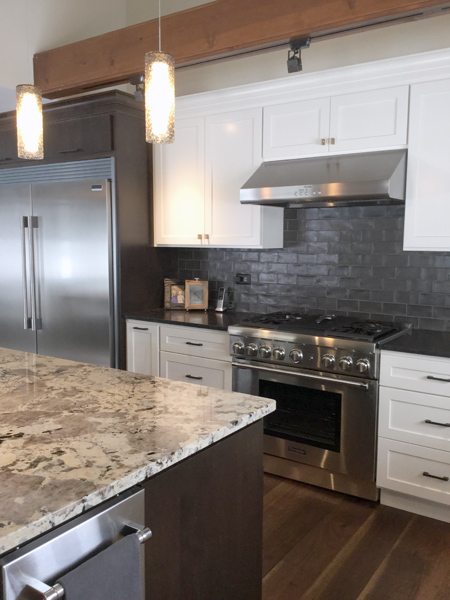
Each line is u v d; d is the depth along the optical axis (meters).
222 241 3.67
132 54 3.23
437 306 3.21
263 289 3.89
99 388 1.81
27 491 1.06
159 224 3.98
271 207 3.58
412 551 2.45
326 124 3.16
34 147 1.92
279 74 3.72
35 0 3.68
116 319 3.81
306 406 3.05
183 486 1.37
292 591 2.17
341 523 2.69
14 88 3.60
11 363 2.19
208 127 3.65
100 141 3.74
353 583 2.22
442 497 2.64
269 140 3.39
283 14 2.70
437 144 2.81
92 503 1.06
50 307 4.04
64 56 3.53
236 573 1.62
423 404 2.65
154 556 1.29
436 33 3.14
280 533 2.59
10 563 0.95
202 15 2.95
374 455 2.84
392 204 3.23
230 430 1.46
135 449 1.27
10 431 1.39
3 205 4.19
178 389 1.80
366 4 2.46
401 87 2.89
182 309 4.08
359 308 3.49
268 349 3.10
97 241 3.76
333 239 3.56
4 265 4.25
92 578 1.04
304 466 3.13
